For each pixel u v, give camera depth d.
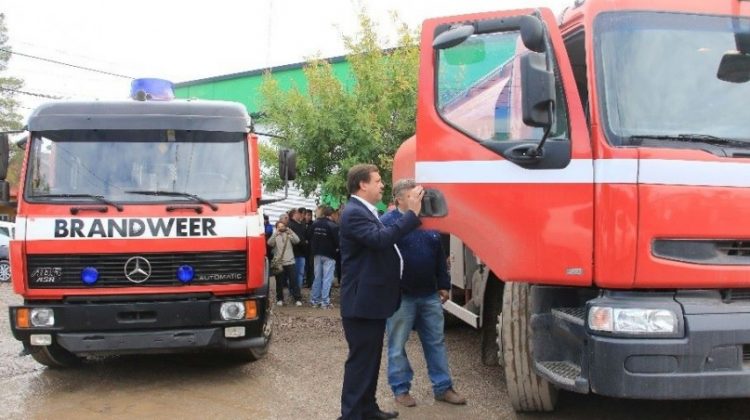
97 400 5.82
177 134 6.54
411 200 4.51
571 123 4.09
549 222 4.13
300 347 7.94
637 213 3.86
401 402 5.42
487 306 6.08
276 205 20.27
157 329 6.06
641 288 3.93
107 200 6.17
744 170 3.93
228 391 6.07
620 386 3.80
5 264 17.62
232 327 6.21
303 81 20.70
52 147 6.33
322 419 5.24
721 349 3.77
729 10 4.32
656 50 4.18
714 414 5.08
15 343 8.28
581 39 4.41
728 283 3.89
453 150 4.56
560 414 5.13
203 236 6.20
